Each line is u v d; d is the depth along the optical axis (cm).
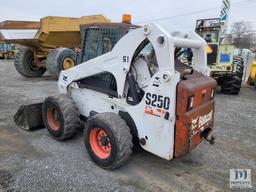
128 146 297
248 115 587
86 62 363
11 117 518
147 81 307
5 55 2619
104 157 315
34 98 690
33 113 440
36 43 1048
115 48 317
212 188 290
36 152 360
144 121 294
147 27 273
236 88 828
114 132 293
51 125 402
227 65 777
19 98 689
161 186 289
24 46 1188
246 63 1381
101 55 343
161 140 281
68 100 382
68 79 404
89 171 312
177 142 273
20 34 1015
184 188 288
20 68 1105
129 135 300
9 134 428
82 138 412
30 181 286
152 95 280
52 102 384
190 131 278
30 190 270
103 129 305
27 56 1111
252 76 1081
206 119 317
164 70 267
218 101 736
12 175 297
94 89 366
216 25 783
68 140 404
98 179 296
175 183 297
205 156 369
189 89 265
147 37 277
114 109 339
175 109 267
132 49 297
